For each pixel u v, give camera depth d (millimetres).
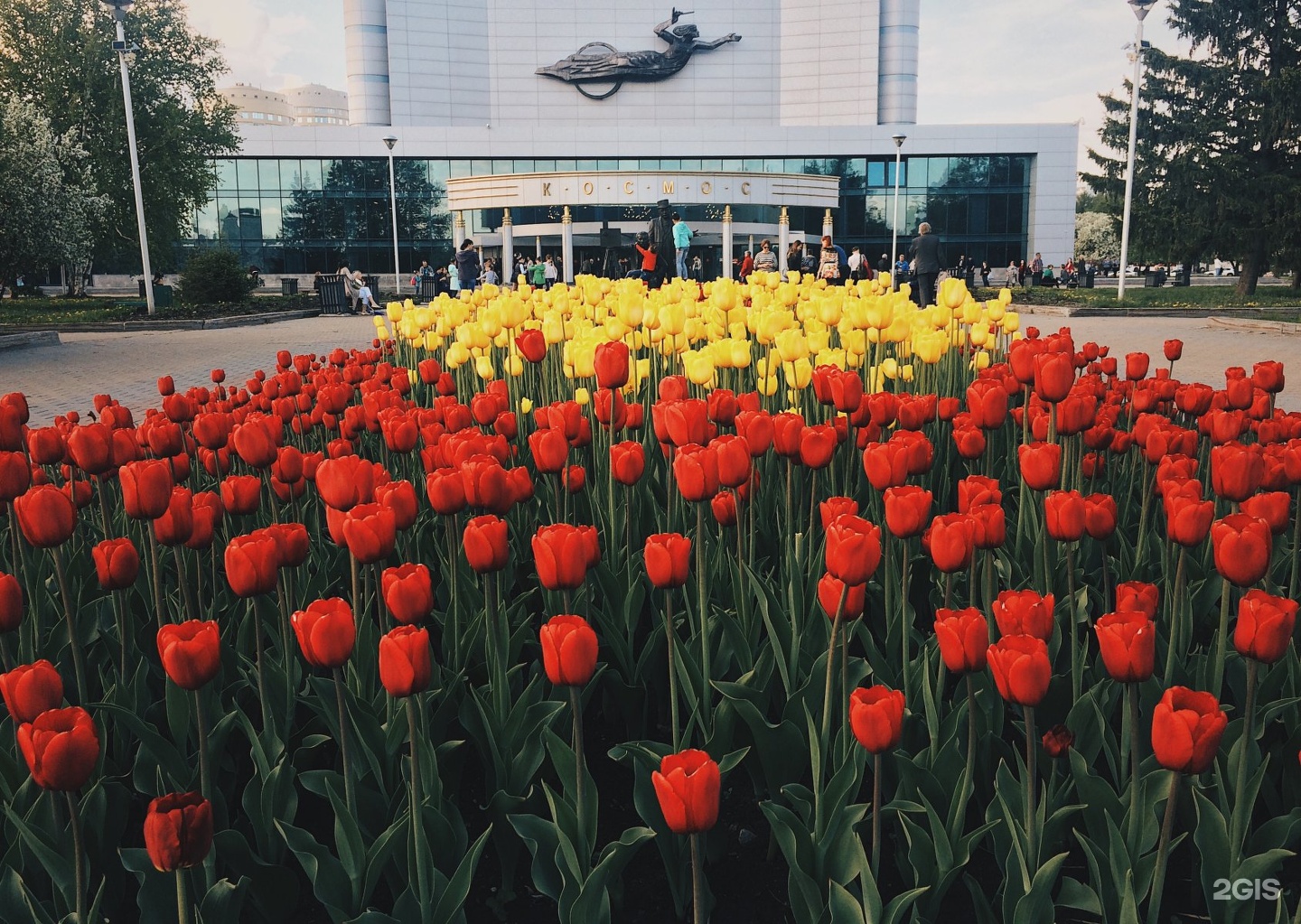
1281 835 1704
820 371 3016
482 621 2422
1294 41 30500
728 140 55719
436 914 1661
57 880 1675
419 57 64312
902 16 65562
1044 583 2547
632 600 2465
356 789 1905
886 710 1438
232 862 1778
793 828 1741
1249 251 31016
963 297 4945
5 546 3070
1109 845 1694
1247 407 3307
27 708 1421
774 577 2961
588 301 5152
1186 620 2273
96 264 56906
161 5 37438
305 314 29422
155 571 2045
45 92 34469
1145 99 32250
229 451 3650
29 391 11461
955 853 1742
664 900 2018
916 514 1803
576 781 1790
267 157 54000
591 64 64688
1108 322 22578
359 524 1814
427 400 5266
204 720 1581
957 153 56344
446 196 55281
